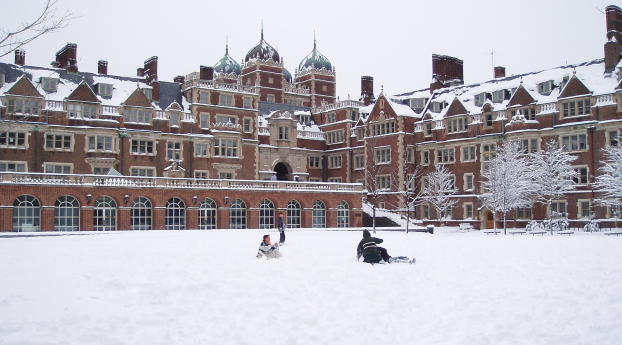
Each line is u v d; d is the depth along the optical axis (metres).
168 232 46.62
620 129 56.53
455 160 70.25
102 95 67.00
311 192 66.56
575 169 59.41
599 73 60.62
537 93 64.50
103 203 55.62
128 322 11.59
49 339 10.22
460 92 74.38
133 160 66.50
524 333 11.16
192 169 70.12
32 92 61.41
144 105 67.62
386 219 70.31
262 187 63.69
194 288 14.72
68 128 62.84
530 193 58.28
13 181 51.16
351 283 15.94
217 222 61.38
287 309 12.92
